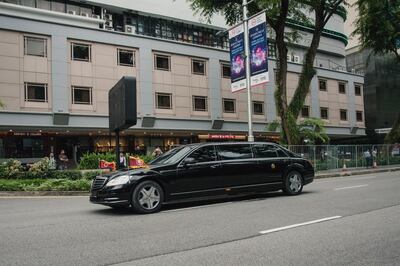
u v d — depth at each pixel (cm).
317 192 1316
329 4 2972
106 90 3228
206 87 3794
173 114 3550
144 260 569
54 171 1962
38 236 744
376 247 618
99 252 616
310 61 2908
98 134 3309
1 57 2834
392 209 952
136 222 859
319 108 4766
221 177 1084
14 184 1633
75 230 790
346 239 670
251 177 1142
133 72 3372
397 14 3362
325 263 542
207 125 3741
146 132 3444
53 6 3391
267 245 639
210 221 844
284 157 1232
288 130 2734
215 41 4250
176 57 3625
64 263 562
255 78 2056
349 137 5419
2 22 2847
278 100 2783
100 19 3438
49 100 2983
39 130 2969
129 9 3697
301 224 789
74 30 3112
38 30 2966
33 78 2938
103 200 955
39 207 1210
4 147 2956
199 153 1073
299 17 3166
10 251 636
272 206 1022
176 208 1048
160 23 3922
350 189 1390
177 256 586
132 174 973
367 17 3400
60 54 3036
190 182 1035
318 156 2631
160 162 1076
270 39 3688
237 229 757
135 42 3394
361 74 5519
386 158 3212
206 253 599
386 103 5838
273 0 2416
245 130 4000
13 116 2822
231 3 2872
